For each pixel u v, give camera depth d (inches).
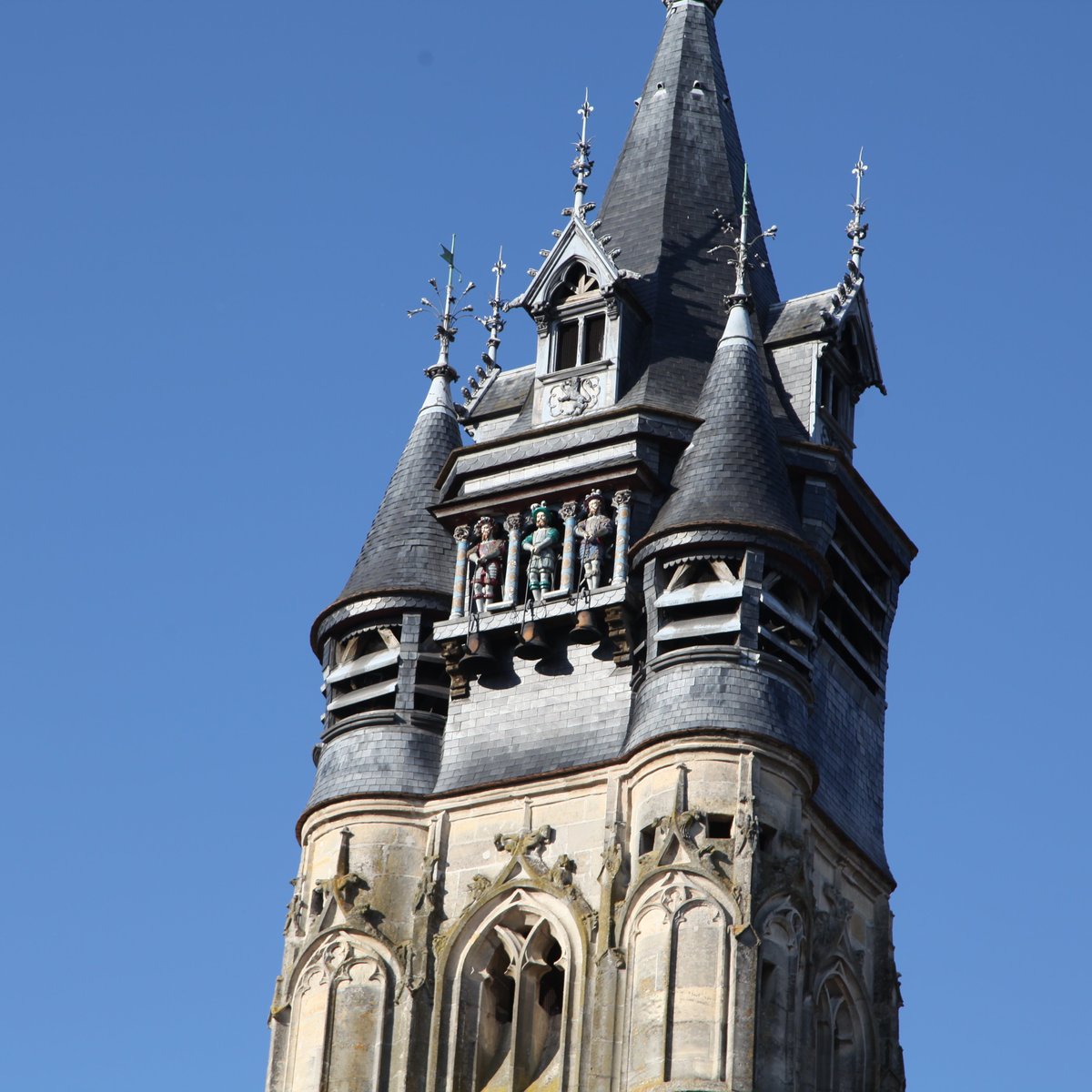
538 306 5221.5
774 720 4702.3
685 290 5305.1
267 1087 4783.5
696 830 4618.6
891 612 5206.7
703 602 4783.5
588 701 4879.4
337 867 4874.5
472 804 4867.1
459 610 5019.7
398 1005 4753.9
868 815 4995.1
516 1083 4638.3
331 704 5054.1
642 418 5022.1
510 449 5108.3
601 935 4630.9
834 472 5054.1
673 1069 4451.3
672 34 5743.1
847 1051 4790.8
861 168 5447.8
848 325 5295.3
